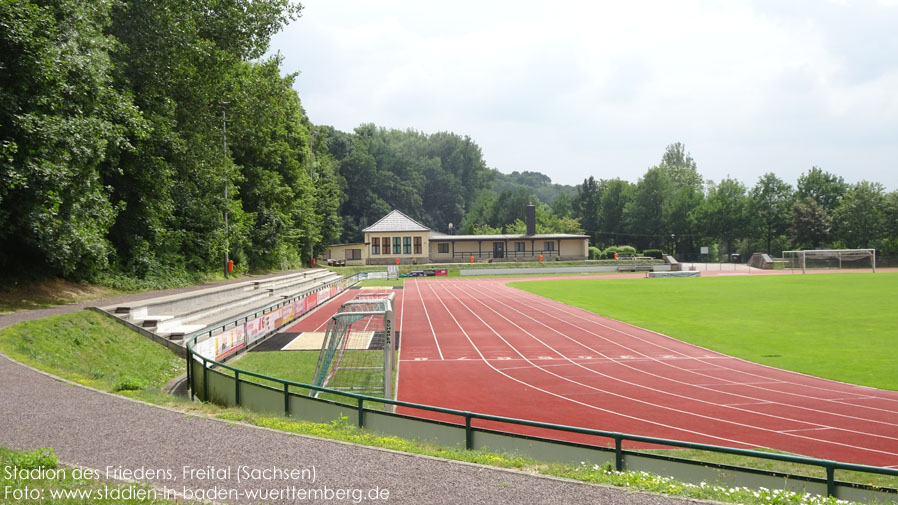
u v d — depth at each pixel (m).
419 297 48.38
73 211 21.12
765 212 106.62
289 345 24.12
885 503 6.83
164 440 8.11
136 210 30.02
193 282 36.38
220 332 20.31
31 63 18.00
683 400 15.96
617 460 7.85
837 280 58.56
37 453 6.95
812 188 107.69
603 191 126.81
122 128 22.89
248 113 37.00
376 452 7.77
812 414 14.45
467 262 92.62
